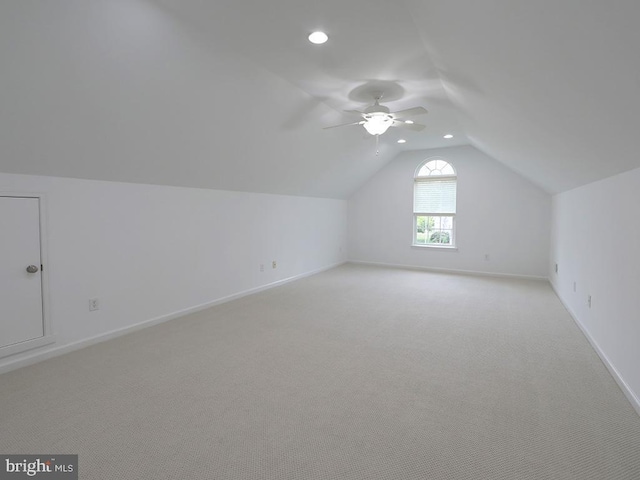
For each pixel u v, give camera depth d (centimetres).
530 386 238
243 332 341
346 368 264
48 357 281
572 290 395
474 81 244
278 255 551
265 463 166
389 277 612
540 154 338
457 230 645
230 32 229
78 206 297
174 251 383
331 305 436
